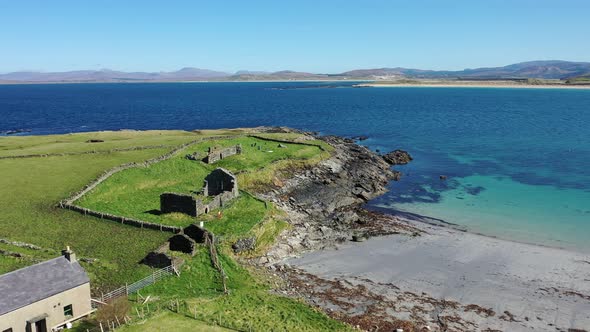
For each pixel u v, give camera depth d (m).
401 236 61.97
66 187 66.81
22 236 50.16
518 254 55.62
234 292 42.34
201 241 50.69
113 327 34.41
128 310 36.34
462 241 59.97
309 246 58.16
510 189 83.94
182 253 48.03
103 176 71.06
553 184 86.81
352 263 53.16
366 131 162.00
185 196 58.91
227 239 53.38
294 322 37.91
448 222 67.38
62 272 35.91
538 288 47.25
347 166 97.19
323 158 97.06
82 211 58.00
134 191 69.06
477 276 49.91
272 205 67.06
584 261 53.62
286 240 58.47
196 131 129.00
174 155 86.31
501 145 130.50
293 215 67.38
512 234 62.19
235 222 58.44
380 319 40.56
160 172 77.06
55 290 34.19
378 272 50.72
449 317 41.41
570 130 158.62
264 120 197.50
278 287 45.81
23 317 32.09
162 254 45.09
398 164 107.38
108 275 42.81
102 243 49.66
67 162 79.62
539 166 102.19
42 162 79.00
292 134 121.06
